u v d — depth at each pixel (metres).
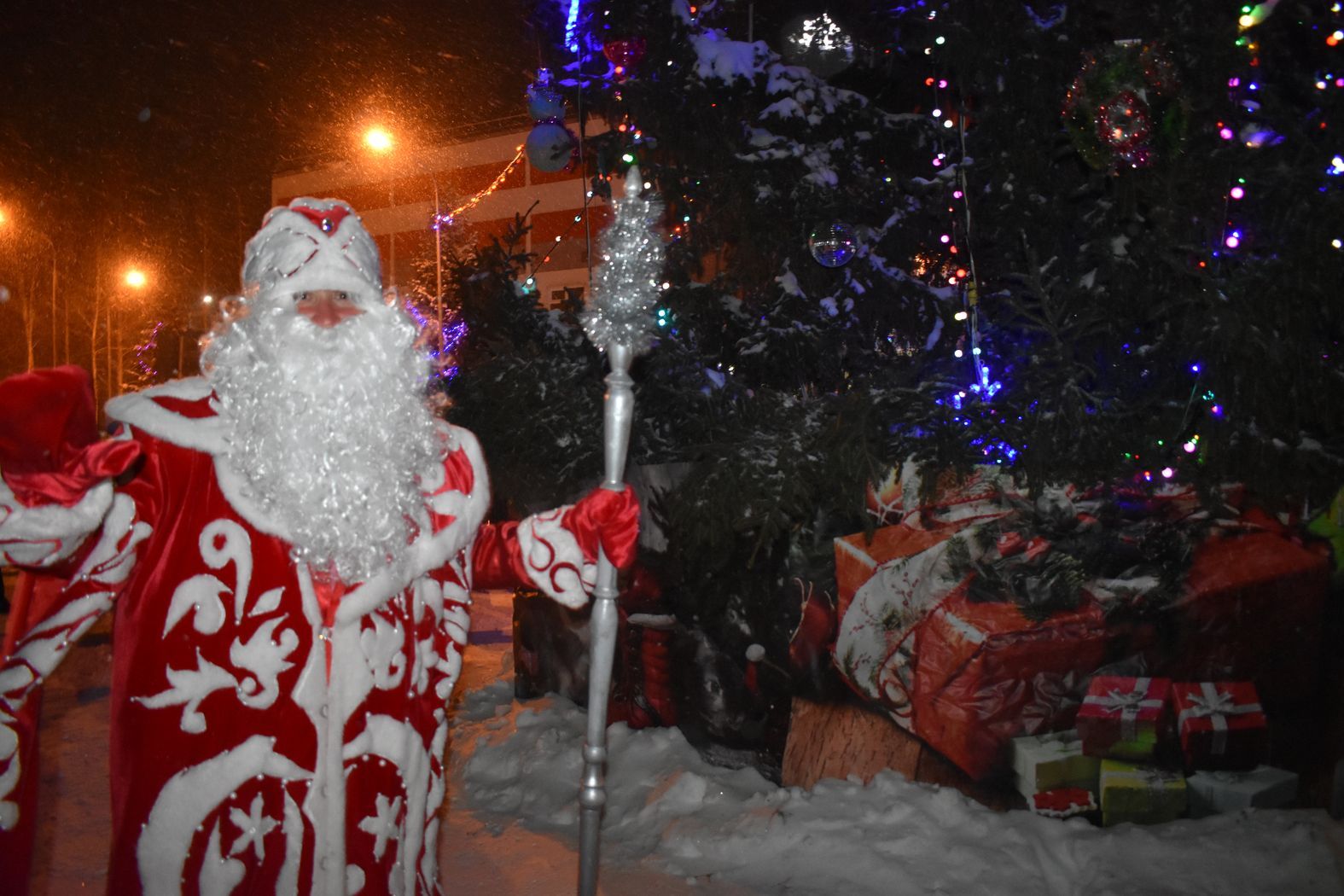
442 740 2.30
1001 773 3.36
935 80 4.10
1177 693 3.28
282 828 1.99
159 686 2.00
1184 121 3.01
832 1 4.56
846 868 3.18
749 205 4.31
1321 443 3.27
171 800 1.96
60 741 4.96
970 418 3.29
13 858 1.98
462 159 20.78
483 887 3.24
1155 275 3.23
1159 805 3.24
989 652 3.37
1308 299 2.93
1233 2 3.01
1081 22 3.43
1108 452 3.24
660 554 4.24
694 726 4.13
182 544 2.03
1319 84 3.05
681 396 4.13
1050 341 3.38
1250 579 3.25
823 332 4.37
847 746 3.65
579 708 4.79
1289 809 3.19
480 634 8.09
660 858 3.39
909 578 3.52
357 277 2.25
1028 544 3.39
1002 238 3.76
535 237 19.70
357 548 2.05
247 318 2.17
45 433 1.83
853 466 3.31
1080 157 3.44
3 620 8.83
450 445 2.36
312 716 2.02
